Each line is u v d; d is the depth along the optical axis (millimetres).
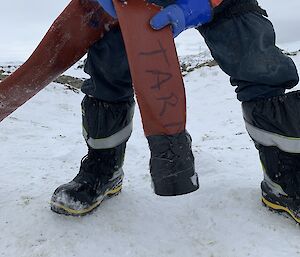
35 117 6113
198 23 1481
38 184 2334
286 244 1670
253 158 2926
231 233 1767
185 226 1854
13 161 2883
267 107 1736
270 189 1870
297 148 1766
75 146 3689
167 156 1353
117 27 1704
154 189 1395
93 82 1832
